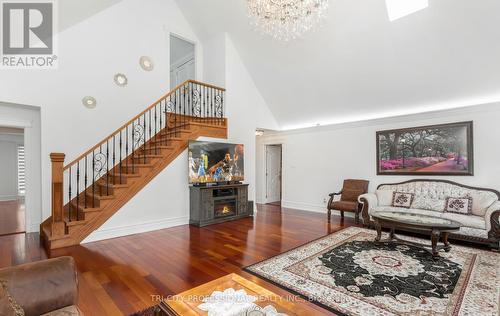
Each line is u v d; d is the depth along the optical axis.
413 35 3.85
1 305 1.13
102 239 4.01
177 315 1.50
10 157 9.05
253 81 6.53
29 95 4.24
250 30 5.32
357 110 5.66
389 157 5.38
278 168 8.55
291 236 4.25
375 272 2.85
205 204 5.00
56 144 4.51
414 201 4.67
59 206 3.63
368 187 5.67
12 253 3.40
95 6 4.88
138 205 4.44
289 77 5.77
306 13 2.99
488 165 4.29
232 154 5.75
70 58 4.68
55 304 1.45
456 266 2.99
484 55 3.67
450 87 4.32
